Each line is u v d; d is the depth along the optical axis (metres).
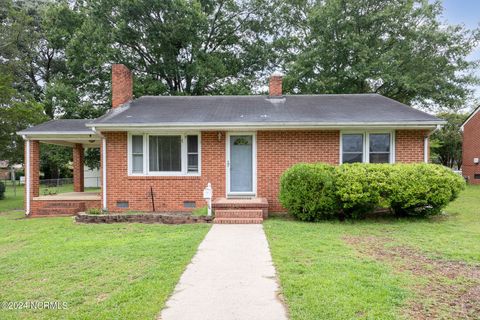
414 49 19.81
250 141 10.28
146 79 19.59
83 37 18.58
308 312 3.28
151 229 7.69
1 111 13.88
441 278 4.26
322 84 18.94
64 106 19.39
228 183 10.23
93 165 23.80
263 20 23.06
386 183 8.07
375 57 19.44
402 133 9.90
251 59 22.84
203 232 7.12
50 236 7.20
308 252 5.45
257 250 5.61
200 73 18.97
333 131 10.04
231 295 3.74
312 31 20.77
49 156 24.75
